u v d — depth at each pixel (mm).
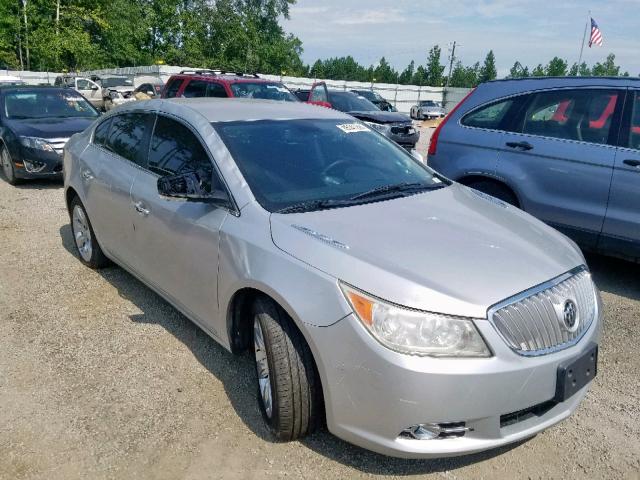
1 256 5883
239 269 3109
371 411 2590
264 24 55188
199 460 2938
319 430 3158
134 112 4680
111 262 5414
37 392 3496
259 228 3127
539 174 5504
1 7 46375
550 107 5555
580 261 3211
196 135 3826
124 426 3191
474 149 5957
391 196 3600
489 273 2760
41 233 6723
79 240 5551
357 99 16172
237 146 3646
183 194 3338
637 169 4906
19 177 9250
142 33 51469
